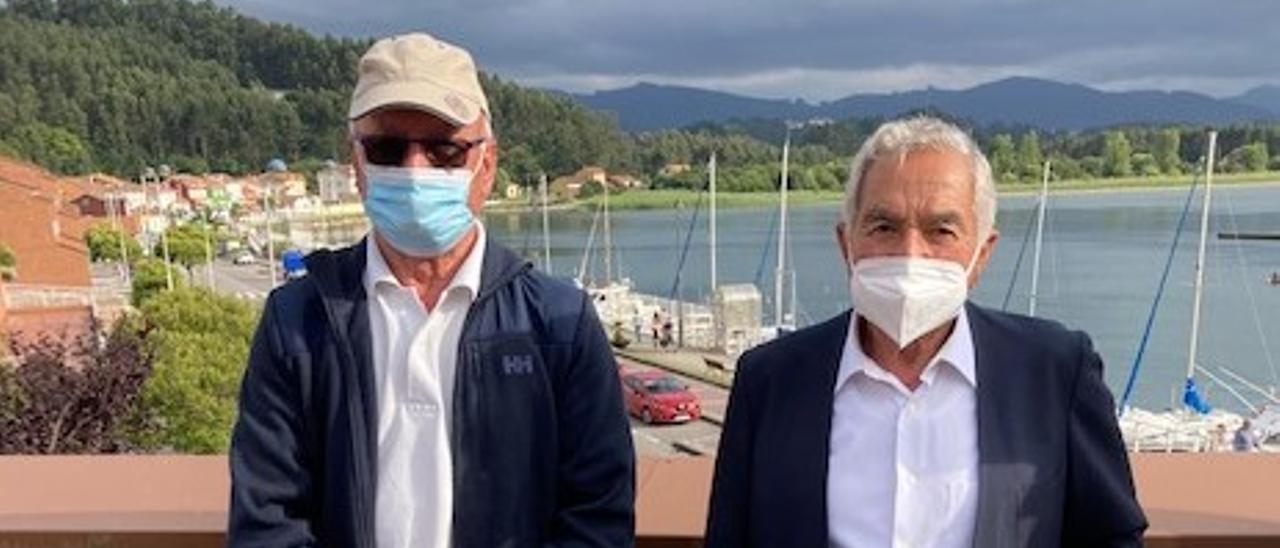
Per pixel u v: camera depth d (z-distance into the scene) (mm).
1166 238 85062
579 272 71500
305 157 144375
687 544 2348
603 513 2232
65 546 2480
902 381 2174
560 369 2229
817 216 100625
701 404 32219
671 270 79875
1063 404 2137
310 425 2217
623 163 149125
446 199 2217
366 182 2289
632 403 30203
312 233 89188
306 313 2240
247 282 74438
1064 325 2355
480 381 2186
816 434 2164
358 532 2166
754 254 85188
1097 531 2125
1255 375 40250
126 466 2859
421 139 2262
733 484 2248
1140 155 136125
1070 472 2123
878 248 2162
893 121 2230
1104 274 65312
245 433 2221
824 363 2201
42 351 7703
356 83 2346
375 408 2195
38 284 38188
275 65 171625
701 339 43156
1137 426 26859
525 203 122875
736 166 130625
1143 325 48906
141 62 150500
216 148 139125
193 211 109062
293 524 2207
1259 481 2471
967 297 2209
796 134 135250
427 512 2168
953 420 2121
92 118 129250
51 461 2881
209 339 16422
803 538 2139
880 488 2119
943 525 2086
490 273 2238
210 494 2648
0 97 113375
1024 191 73000
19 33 130750
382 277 2230
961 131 2217
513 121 144000
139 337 9609
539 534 2230
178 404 15031
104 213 84125
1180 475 2510
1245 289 59500
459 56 2348
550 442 2227
